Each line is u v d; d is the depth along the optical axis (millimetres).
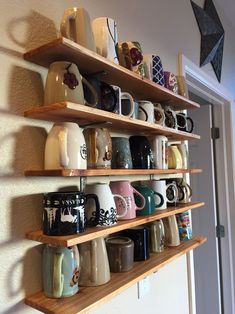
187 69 1568
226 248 2195
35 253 701
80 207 687
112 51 799
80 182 833
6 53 679
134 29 1149
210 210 2193
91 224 749
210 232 2182
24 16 725
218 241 2223
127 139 931
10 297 644
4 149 658
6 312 634
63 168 659
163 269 1228
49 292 673
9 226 654
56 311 615
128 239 920
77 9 707
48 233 656
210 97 2094
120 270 844
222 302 2178
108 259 842
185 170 1161
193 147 2311
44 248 709
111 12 1024
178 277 1340
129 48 889
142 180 1122
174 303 1292
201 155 2271
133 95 1062
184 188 1223
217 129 2295
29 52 697
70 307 632
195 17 1722
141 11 1206
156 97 1098
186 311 1383
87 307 636
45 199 676
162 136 1066
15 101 687
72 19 704
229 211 2227
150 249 1028
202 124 2287
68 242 614
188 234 1201
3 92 666
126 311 997
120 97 837
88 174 681
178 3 1538
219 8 2072
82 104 701
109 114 741
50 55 693
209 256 2170
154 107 1044
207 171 2236
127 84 935
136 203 936
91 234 673
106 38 781
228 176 2250
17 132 687
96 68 777
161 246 1038
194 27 1704
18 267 664
